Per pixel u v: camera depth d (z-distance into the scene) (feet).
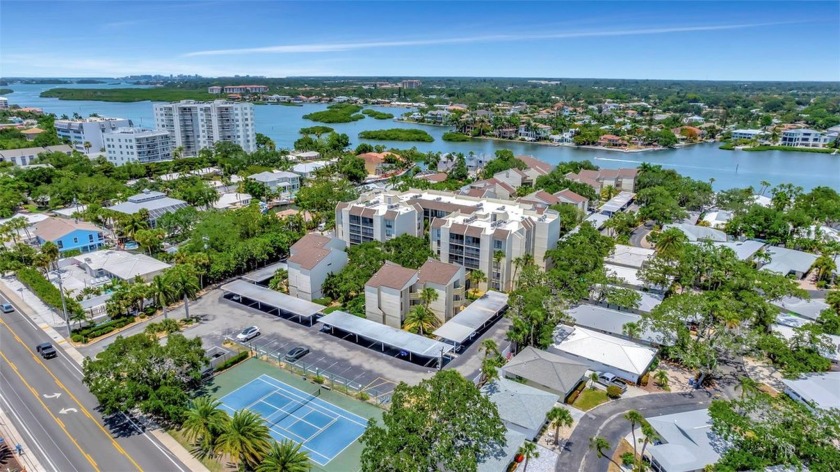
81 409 245.24
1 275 408.87
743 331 273.13
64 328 324.80
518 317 294.05
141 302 346.95
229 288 362.74
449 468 176.86
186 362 235.61
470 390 196.44
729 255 377.30
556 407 228.02
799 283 394.93
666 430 215.92
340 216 444.55
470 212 430.61
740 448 197.47
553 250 384.47
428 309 320.09
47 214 567.18
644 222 562.66
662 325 277.23
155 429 230.27
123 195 606.55
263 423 235.20
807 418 197.57
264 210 592.19
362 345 306.96
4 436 225.56
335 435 228.84
